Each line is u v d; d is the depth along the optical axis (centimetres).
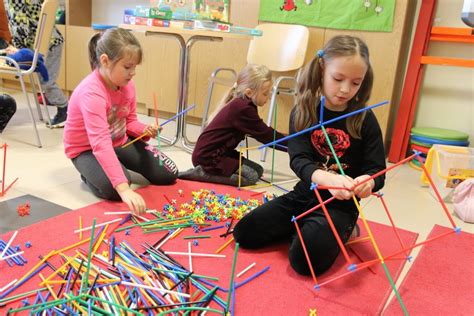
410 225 153
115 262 108
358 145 121
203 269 110
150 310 90
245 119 179
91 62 160
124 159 169
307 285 107
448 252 132
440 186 188
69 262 105
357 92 116
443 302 105
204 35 209
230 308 94
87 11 359
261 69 181
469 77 241
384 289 108
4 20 301
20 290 96
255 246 122
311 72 116
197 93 298
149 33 223
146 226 131
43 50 224
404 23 233
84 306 89
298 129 121
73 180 169
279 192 177
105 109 150
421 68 241
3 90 373
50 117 277
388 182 205
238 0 278
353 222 120
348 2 243
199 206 150
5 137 223
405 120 241
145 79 316
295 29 258
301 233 113
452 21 238
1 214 133
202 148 178
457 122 249
